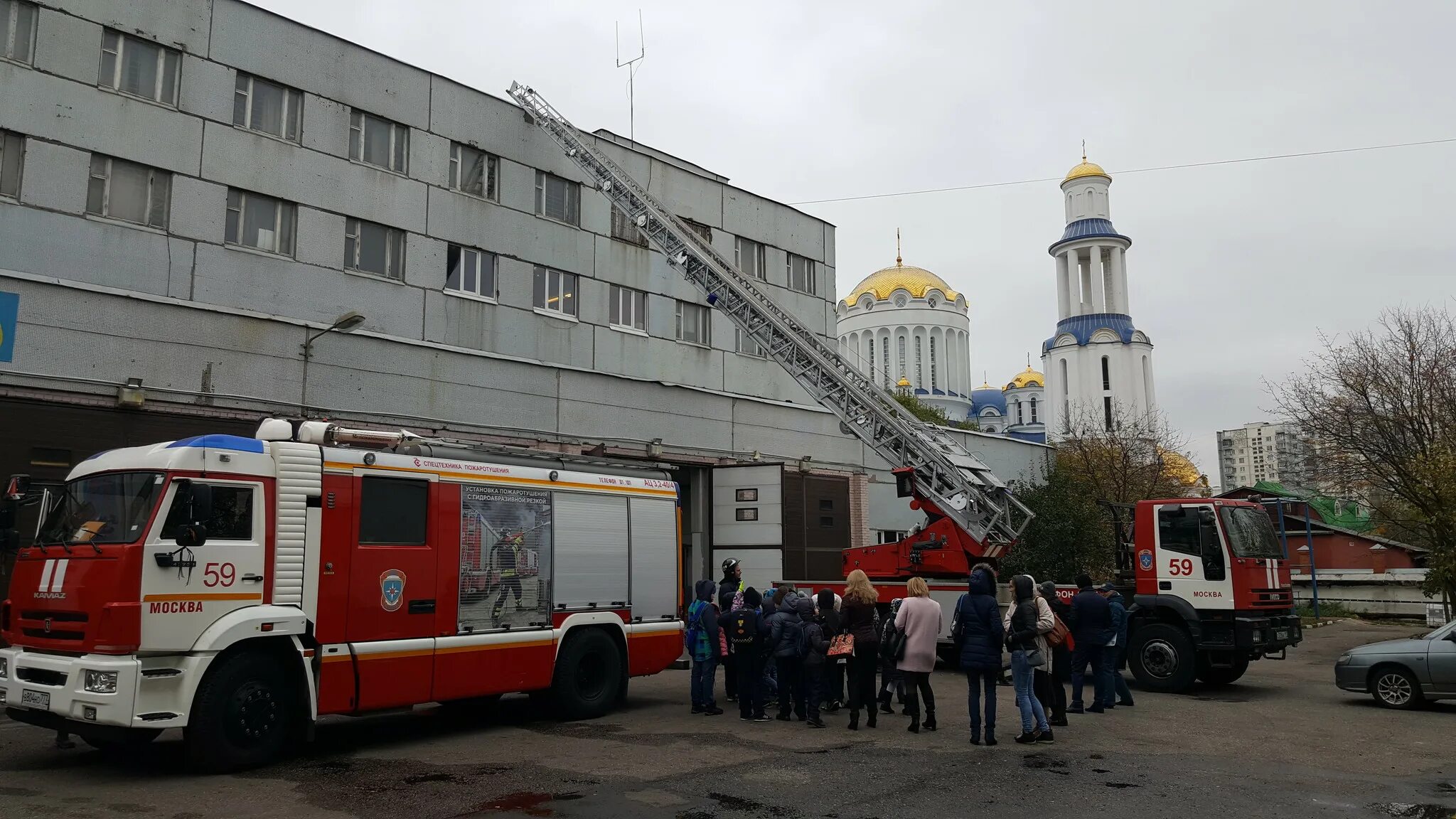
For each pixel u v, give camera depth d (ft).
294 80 61.26
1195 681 50.39
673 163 90.99
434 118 68.49
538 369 66.90
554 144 75.97
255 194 58.80
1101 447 129.18
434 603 32.53
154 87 55.52
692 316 85.66
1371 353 92.63
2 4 50.72
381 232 64.90
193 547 26.86
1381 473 89.66
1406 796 24.72
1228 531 45.09
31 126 50.29
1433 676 39.45
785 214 96.78
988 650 31.89
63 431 45.98
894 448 59.72
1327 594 107.55
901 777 26.48
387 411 58.34
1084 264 269.64
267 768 27.73
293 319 57.21
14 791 24.68
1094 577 89.40
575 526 37.99
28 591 27.81
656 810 22.81
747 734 33.73
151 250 53.57
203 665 26.66
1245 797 24.48
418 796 24.22
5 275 45.14
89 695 25.31
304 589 29.19
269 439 30.25
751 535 73.72
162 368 49.70
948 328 300.81
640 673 39.83
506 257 71.46
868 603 34.78
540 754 29.73
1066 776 26.68
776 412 84.58
